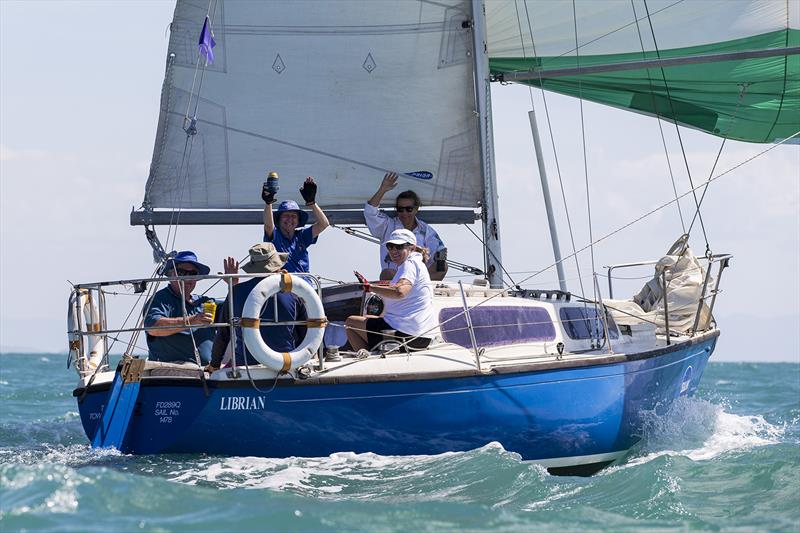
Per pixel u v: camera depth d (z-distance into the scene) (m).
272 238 20.83
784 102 27.92
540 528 13.93
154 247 24.14
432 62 24.23
